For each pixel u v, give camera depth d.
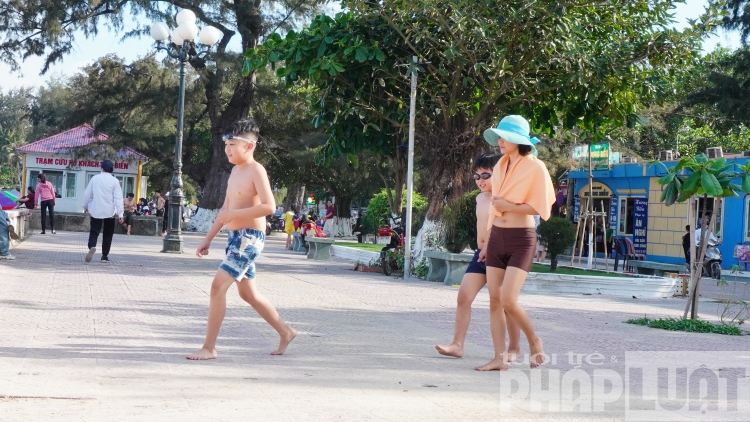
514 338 7.43
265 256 23.66
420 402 5.41
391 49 17.47
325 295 12.77
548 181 6.58
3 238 15.74
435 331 9.16
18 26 35.94
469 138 17.97
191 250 23.00
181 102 21.50
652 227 30.70
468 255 16.19
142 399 5.15
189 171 44.12
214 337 6.75
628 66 17.31
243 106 40.06
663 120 39.53
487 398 5.63
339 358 7.05
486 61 16.59
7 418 4.51
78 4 35.50
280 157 45.00
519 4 15.84
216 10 37.28
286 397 5.39
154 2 36.03
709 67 32.97
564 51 16.44
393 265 18.53
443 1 15.65
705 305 14.98
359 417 4.92
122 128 41.69
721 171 10.99
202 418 4.73
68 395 5.14
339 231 50.66
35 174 45.84
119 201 16.45
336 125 19.00
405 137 19.45
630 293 16.48
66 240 24.25
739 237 28.33
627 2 17.42
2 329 7.72
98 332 7.87
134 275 14.24
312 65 16.58
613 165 32.22
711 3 17.45
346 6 16.70
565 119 19.48
